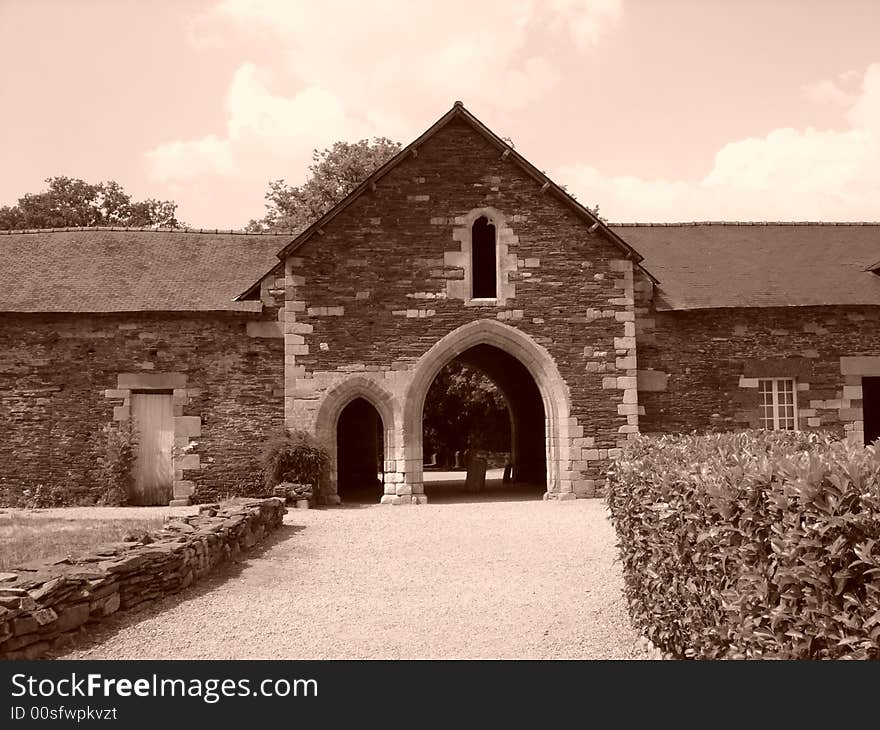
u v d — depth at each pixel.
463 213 17.12
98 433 16.86
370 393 16.77
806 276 18.64
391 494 16.61
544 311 17.12
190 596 8.56
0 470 16.70
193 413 16.97
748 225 21.31
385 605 8.23
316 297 16.78
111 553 8.09
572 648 6.77
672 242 20.34
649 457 7.51
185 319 17.08
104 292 17.33
